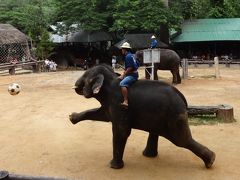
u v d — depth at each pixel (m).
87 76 9.16
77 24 39.78
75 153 9.84
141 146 10.32
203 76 25.84
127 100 8.49
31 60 34.12
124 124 8.61
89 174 8.45
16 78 25.59
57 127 12.32
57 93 19.02
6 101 16.97
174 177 8.23
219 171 8.54
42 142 10.79
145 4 36.34
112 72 9.13
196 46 38.91
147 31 39.34
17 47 35.91
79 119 9.75
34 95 18.48
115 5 36.75
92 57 40.97
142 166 8.91
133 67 8.66
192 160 9.26
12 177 6.21
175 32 38.72
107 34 39.50
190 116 13.25
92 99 17.06
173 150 10.00
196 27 39.25
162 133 8.66
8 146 10.46
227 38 36.84
